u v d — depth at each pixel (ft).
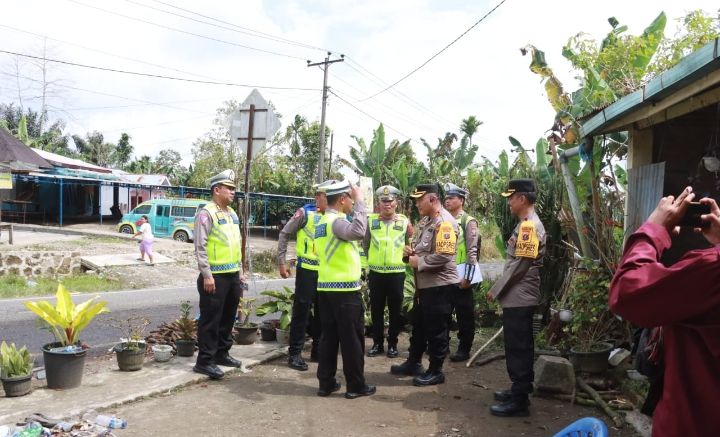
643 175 16.38
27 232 75.56
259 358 19.25
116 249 60.03
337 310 15.39
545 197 22.34
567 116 21.40
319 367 15.84
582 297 17.61
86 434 12.35
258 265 57.72
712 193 16.42
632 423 13.39
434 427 13.57
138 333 18.25
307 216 19.10
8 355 14.58
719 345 4.77
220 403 14.96
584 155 18.72
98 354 21.01
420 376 17.12
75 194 107.86
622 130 17.57
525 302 14.20
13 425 12.48
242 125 23.17
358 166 66.90
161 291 40.83
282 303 21.98
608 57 21.12
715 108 16.12
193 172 114.83
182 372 17.17
